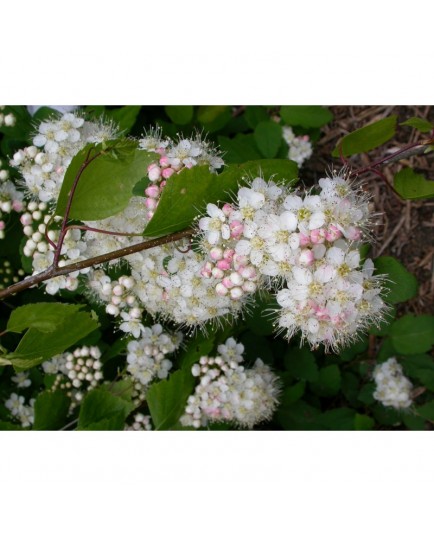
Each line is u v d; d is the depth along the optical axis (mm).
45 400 196
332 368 243
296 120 241
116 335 229
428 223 284
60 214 154
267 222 150
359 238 162
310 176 288
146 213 174
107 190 151
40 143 189
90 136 197
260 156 242
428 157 283
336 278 148
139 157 150
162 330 209
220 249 156
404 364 248
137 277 188
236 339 237
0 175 200
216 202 157
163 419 198
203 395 203
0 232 196
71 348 218
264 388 218
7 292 153
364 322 192
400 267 190
